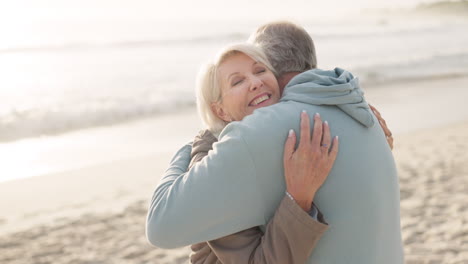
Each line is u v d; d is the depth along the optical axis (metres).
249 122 1.29
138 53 24.59
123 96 13.59
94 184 6.25
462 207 4.71
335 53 25.22
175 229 1.26
